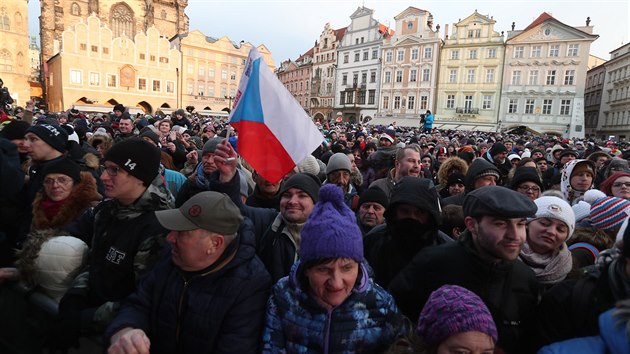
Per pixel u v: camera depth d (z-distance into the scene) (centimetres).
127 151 233
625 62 5194
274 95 316
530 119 4897
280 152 313
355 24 6359
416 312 222
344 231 178
